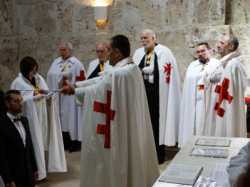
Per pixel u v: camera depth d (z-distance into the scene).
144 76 5.00
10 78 6.66
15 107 3.77
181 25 5.61
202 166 2.43
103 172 3.27
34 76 4.54
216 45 5.33
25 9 6.50
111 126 3.20
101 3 5.92
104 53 5.15
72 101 5.62
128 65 3.26
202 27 5.46
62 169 4.49
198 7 5.46
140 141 3.29
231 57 4.56
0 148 3.30
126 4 5.91
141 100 3.33
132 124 3.24
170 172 2.30
